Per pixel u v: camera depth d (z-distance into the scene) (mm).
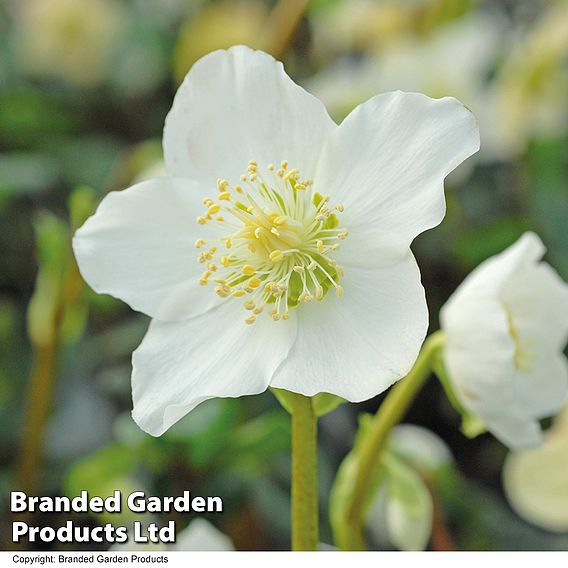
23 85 553
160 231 272
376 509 374
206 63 268
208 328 268
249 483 385
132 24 551
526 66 464
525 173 469
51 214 479
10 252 476
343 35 500
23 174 447
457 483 392
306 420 258
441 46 468
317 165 268
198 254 272
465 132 255
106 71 544
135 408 261
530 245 294
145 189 271
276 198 273
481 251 437
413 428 389
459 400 293
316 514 260
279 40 409
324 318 263
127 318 450
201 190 271
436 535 358
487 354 285
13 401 430
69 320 387
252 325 266
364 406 426
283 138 269
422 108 258
